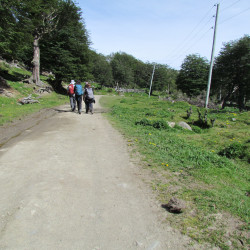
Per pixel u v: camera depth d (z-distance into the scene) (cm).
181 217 268
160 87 7019
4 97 1336
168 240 229
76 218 260
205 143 689
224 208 288
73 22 2677
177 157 496
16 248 210
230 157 577
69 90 1188
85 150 519
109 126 823
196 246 221
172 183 362
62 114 1069
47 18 2305
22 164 411
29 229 237
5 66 2508
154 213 276
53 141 573
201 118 1095
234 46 3431
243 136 755
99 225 250
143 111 1408
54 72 2603
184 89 4856
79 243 220
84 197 308
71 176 373
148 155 498
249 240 229
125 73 7731
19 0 1491
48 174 374
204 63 4681
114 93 5731
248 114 1317
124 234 236
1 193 306
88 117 1015
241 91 3616
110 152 514
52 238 226
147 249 215
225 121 1173
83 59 2869
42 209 273
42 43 2542
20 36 1558
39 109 1186
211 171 427
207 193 327
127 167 426
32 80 2198
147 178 379
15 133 652
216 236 235
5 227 238
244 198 327
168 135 729
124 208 285
